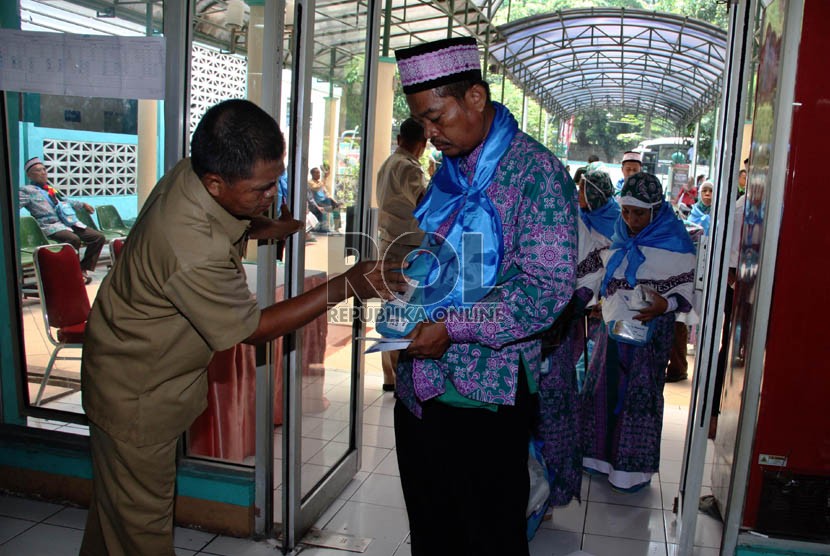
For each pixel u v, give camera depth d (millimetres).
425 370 1674
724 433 2539
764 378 2117
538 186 1562
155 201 1730
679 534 2463
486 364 1631
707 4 26922
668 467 3426
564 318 2559
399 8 7680
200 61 2496
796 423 2119
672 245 2953
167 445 1833
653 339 3021
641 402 3018
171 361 1761
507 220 1598
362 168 3002
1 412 2877
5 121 2736
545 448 2711
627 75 16219
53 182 2943
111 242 2975
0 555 2400
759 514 2188
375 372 5020
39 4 2635
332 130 2699
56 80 2490
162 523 1888
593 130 25641
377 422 3932
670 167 19000
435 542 1817
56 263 3113
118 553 1907
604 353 3146
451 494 1751
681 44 11547
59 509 2748
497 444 1703
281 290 3055
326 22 2514
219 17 2477
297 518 2512
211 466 2619
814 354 2076
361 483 3115
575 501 3031
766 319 2090
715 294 2221
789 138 2002
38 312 3119
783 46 1996
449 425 1715
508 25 10156
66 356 3260
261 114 1601
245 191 1612
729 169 2158
